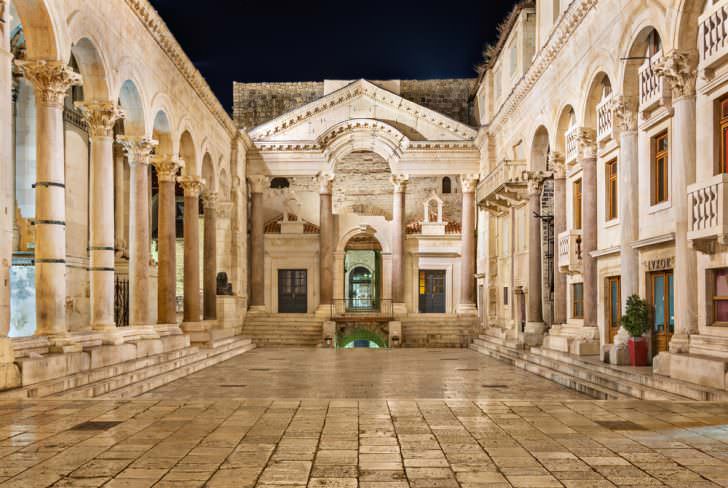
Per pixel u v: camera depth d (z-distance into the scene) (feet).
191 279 91.66
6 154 43.60
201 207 126.82
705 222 43.68
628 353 56.65
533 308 87.51
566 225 79.05
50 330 49.73
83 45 57.00
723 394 38.58
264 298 135.85
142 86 69.62
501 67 114.52
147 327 70.74
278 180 144.66
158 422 32.19
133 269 71.20
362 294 147.84
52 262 49.70
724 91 44.27
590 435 29.25
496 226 118.73
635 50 57.67
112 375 54.13
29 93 75.00
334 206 146.82
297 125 129.39
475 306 128.26
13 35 67.31
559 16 74.79
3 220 42.91
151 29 71.00
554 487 21.45
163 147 81.05
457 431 30.19
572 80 72.90
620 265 62.44
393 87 144.05
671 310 53.72
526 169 92.63
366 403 37.78
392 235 129.90
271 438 28.73
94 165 60.23
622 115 59.72
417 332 119.65
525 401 38.42
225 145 114.21
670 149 52.65
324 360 88.84
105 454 25.81
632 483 21.84
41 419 32.91
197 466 24.07
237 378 67.15
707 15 44.62
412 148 128.47
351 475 22.93
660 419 32.86
